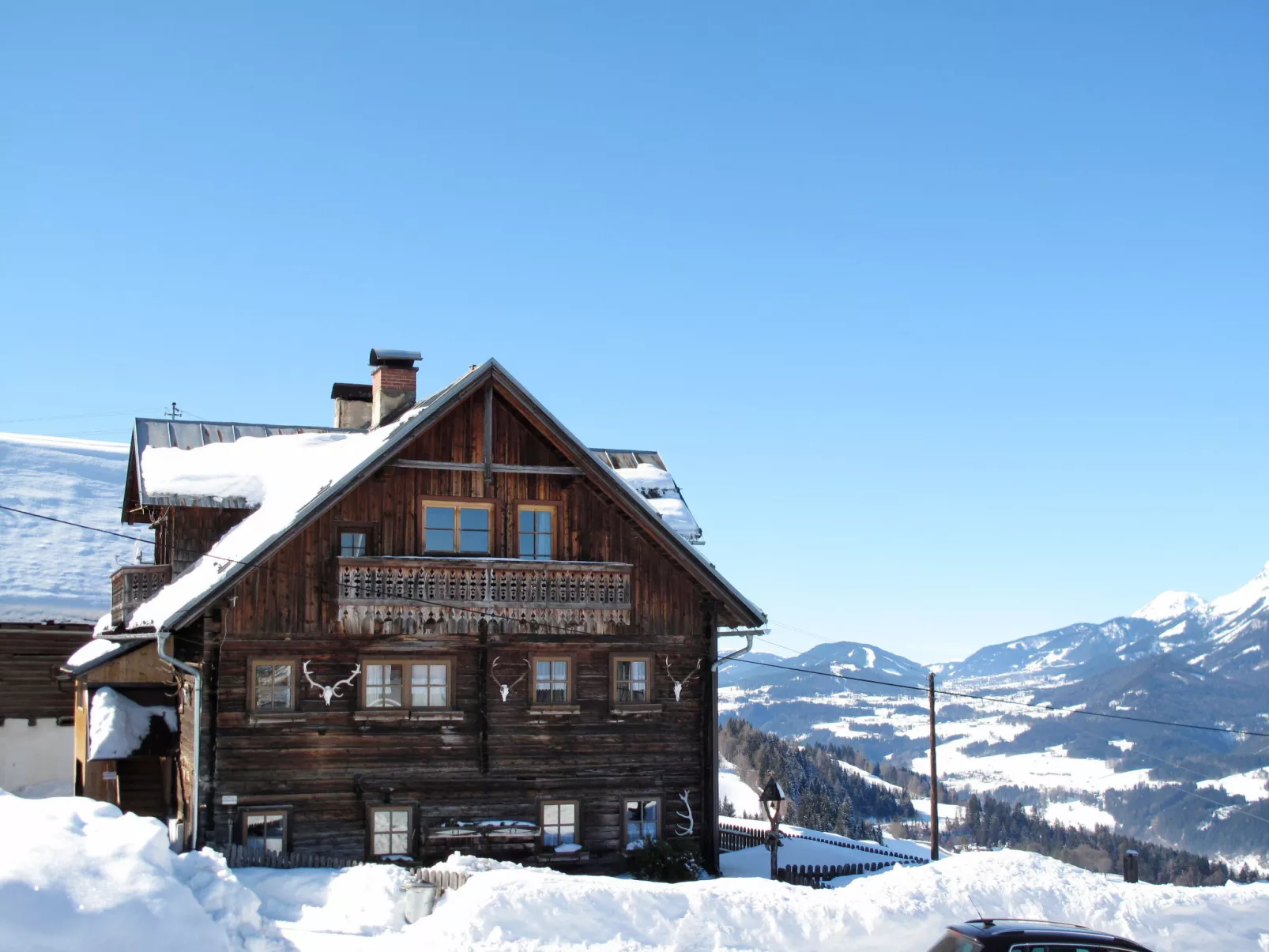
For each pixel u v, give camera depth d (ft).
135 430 116.98
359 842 94.17
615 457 128.98
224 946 49.80
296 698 93.97
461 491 100.68
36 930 44.27
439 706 98.07
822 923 66.18
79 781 113.91
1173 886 78.89
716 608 107.55
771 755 610.65
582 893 64.64
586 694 102.78
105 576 135.54
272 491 109.70
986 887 72.02
